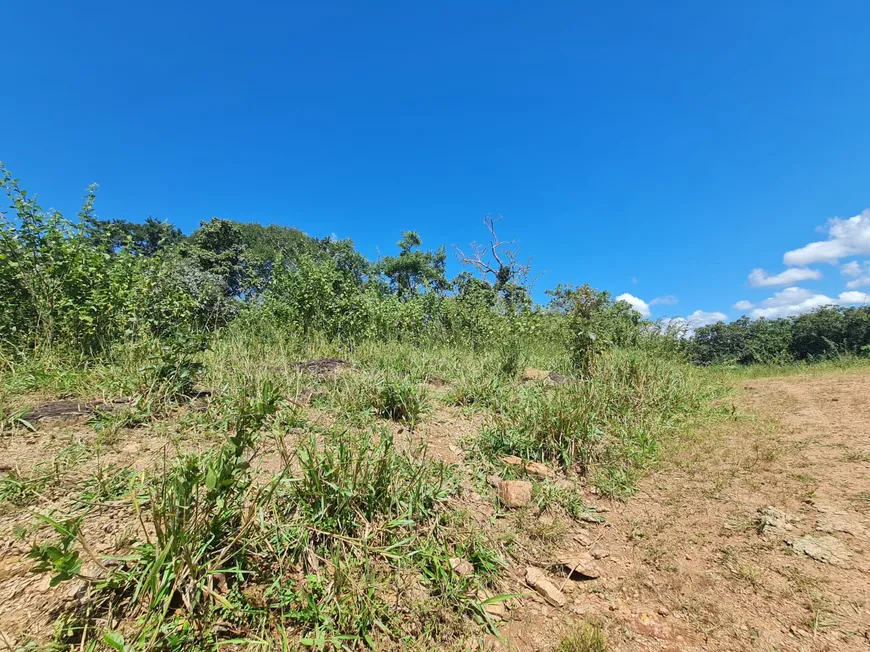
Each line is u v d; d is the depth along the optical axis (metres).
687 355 7.88
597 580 2.02
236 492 1.81
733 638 1.63
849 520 2.30
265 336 6.59
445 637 1.63
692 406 4.87
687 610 1.79
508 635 1.67
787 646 1.57
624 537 2.38
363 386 3.79
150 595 1.43
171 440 2.60
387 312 8.35
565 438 3.33
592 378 4.86
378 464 2.26
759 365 11.41
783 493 2.67
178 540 1.51
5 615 1.35
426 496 2.37
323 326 7.41
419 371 5.23
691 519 2.49
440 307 9.45
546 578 2.02
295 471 2.37
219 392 3.33
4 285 4.23
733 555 2.12
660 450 3.51
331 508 2.04
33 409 2.80
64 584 1.49
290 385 3.71
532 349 8.04
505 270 21.98
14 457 2.21
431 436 3.43
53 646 1.27
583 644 1.59
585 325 6.50
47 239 4.49
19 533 1.56
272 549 1.74
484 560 2.06
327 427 3.12
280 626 1.49
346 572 1.73
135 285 4.90
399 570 1.85
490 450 3.26
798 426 3.99
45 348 3.91
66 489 1.98
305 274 7.90
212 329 6.26
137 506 1.55
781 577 1.93
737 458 3.27
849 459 3.09
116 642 1.21
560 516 2.55
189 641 1.39
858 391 5.44
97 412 2.80
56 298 4.36
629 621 1.75
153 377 3.21
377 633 1.59
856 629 1.61
